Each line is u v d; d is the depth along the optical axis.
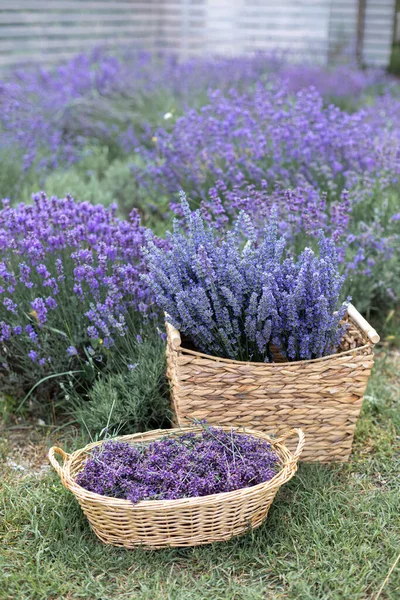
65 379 3.25
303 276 2.53
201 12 11.52
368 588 2.21
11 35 8.45
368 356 2.60
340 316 2.60
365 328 2.65
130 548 2.34
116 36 10.46
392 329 3.90
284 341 2.72
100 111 6.71
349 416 2.71
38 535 2.40
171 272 2.67
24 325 3.21
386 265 3.89
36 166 5.52
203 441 2.51
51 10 9.17
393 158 4.34
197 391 2.59
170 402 3.01
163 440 2.53
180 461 2.38
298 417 2.68
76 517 2.50
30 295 3.29
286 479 2.31
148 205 4.77
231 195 3.88
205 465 2.37
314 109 4.67
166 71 7.96
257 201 3.71
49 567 2.29
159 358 3.06
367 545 2.36
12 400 3.26
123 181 5.23
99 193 4.83
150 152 5.57
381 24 13.27
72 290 3.33
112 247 3.24
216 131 4.62
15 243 3.21
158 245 3.35
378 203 4.20
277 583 2.23
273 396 2.62
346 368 2.60
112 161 6.18
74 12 9.58
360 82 9.09
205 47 11.88
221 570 2.27
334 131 4.46
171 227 4.21
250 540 2.38
